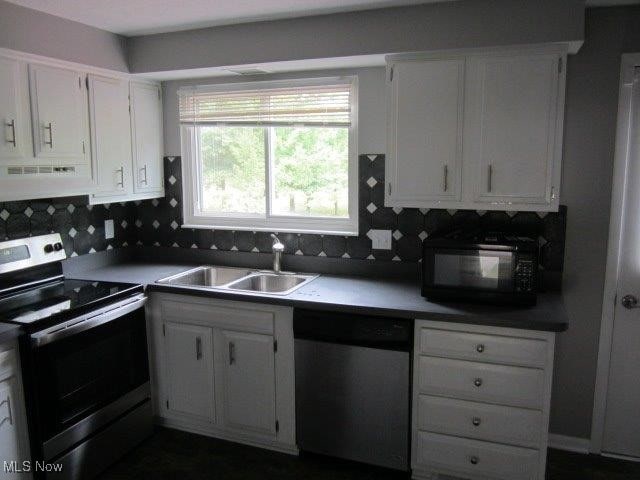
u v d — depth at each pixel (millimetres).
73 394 2570
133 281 3127
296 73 3232
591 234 2818
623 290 2818
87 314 2619
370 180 3160
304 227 3393
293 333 2768
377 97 3080
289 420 2873
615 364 2877
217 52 3037
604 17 2662
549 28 2463
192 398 3088
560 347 2934
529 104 2561
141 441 3051
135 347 2969
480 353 2461
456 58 2633
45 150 2738
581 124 2756
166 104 3588
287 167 3434
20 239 2938
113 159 3189
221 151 3588
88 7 2625
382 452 2682
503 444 2504
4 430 2289
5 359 2275
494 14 2529
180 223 3689
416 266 3150
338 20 2764
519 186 2627
